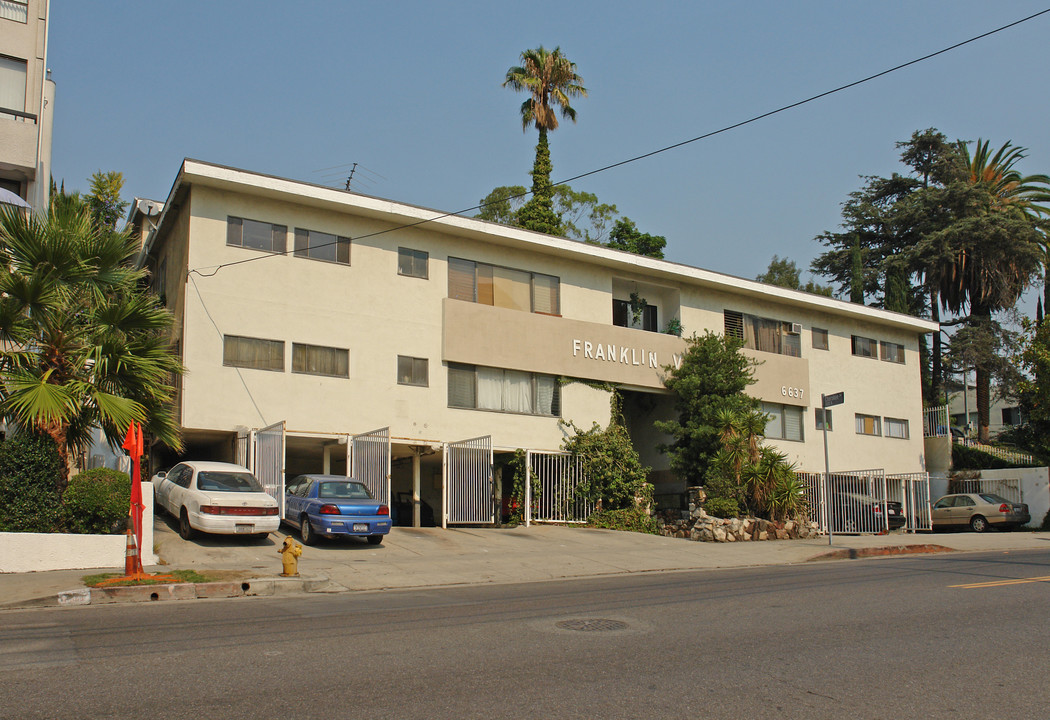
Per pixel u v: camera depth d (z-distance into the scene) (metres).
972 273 45.31
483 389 25.45
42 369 15.10
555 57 41.31
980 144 49.50
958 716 6.29
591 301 28.27
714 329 31.31
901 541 23.75
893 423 36.47
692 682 7.08
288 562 13.84
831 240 53.06
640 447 31.42
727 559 19.22
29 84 23.19
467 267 25.66
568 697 6.56
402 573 15.33
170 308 23.05
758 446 25.61
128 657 7.77
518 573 16.03
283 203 22.70
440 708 6.22
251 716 5.97
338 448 23.38
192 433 21.52
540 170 40.31
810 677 7.33
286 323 22.30
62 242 15.22
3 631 9.15
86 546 14.46
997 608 11.11
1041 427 37.50
